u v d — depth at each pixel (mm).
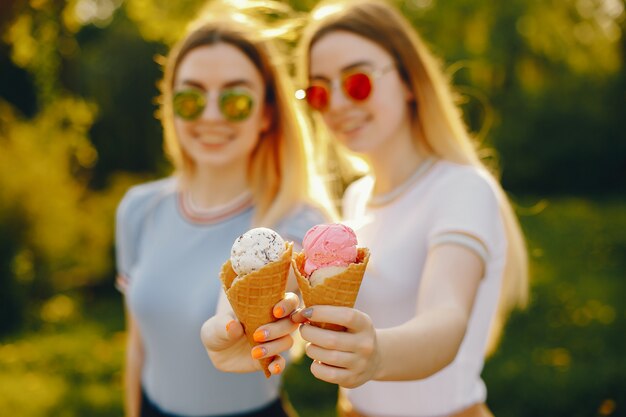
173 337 2598
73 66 12883
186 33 2787
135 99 13773
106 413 5559
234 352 1743
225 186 2721
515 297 2705
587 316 7930
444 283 1977
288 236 2500
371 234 2461
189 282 2598
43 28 5355
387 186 2541
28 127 9281
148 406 2742
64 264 9422
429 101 2484
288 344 1567
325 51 2475
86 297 10227
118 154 13688
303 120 2758
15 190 8555
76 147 10023
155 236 2840
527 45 13781
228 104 2553
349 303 1550
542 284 9688
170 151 2973
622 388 5332
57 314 9039
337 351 1438
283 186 2609
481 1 11734
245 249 1564
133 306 2719
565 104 22047
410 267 2273
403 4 11453
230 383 2568
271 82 2693
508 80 15234
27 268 8633
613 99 22297
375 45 2453
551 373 5672
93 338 8188
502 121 20781
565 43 13508
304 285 1537
